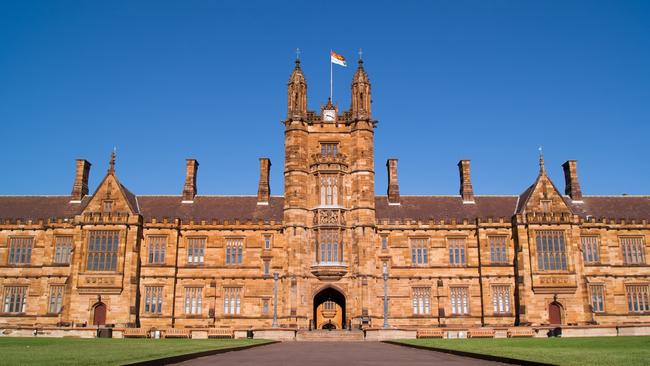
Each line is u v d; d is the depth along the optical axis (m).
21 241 73.56
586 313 68.50
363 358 30.78
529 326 63.47
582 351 31.02
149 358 24.77
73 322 67.69
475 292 71.75
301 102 76.12
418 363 27.05
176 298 71.25
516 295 70.56
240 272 72.19
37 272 72.31
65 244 73.12
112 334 60.22
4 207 77.69
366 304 69.31
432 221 73.69
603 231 73.00
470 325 70.44
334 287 71.06
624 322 70.50
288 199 72.81
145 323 69.81
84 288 68.31
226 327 70.56
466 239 73.38
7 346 34.81
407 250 72.94
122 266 69.00
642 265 72.19
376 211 76.81
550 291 68.94
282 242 73.06
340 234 72.12
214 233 73.38
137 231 70.44
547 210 72.00
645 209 77.31
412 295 71.94
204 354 31.53
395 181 79.56
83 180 80.50
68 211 76.94
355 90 76.38
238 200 79.25
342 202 73.50
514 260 71.69
